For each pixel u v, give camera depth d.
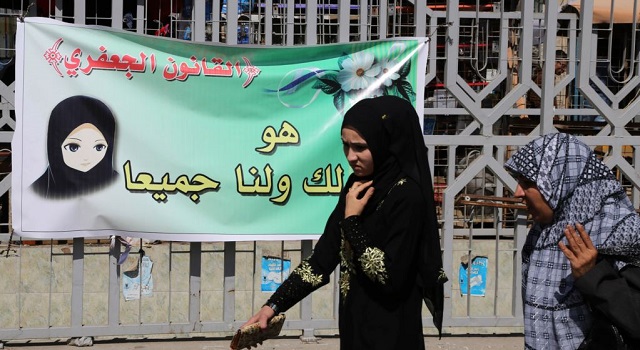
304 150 5.07
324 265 3.30
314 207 5.09
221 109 4.98
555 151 3.02
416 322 3.16
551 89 5.32
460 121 7.02
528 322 3.11
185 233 4.96
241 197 5.02
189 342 5.29
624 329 2.82
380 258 3.03
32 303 5.73
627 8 7.16
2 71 5.94
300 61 5.07
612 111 5.39
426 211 3.10
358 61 5.11
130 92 4.89
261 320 3.26
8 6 6.13
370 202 3.13
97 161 4.86
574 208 2.99
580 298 3.02
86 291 5.80
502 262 6.19
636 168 5.43
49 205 4.83
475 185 6.49
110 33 4.87
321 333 5.54
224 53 4.98
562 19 6.95
